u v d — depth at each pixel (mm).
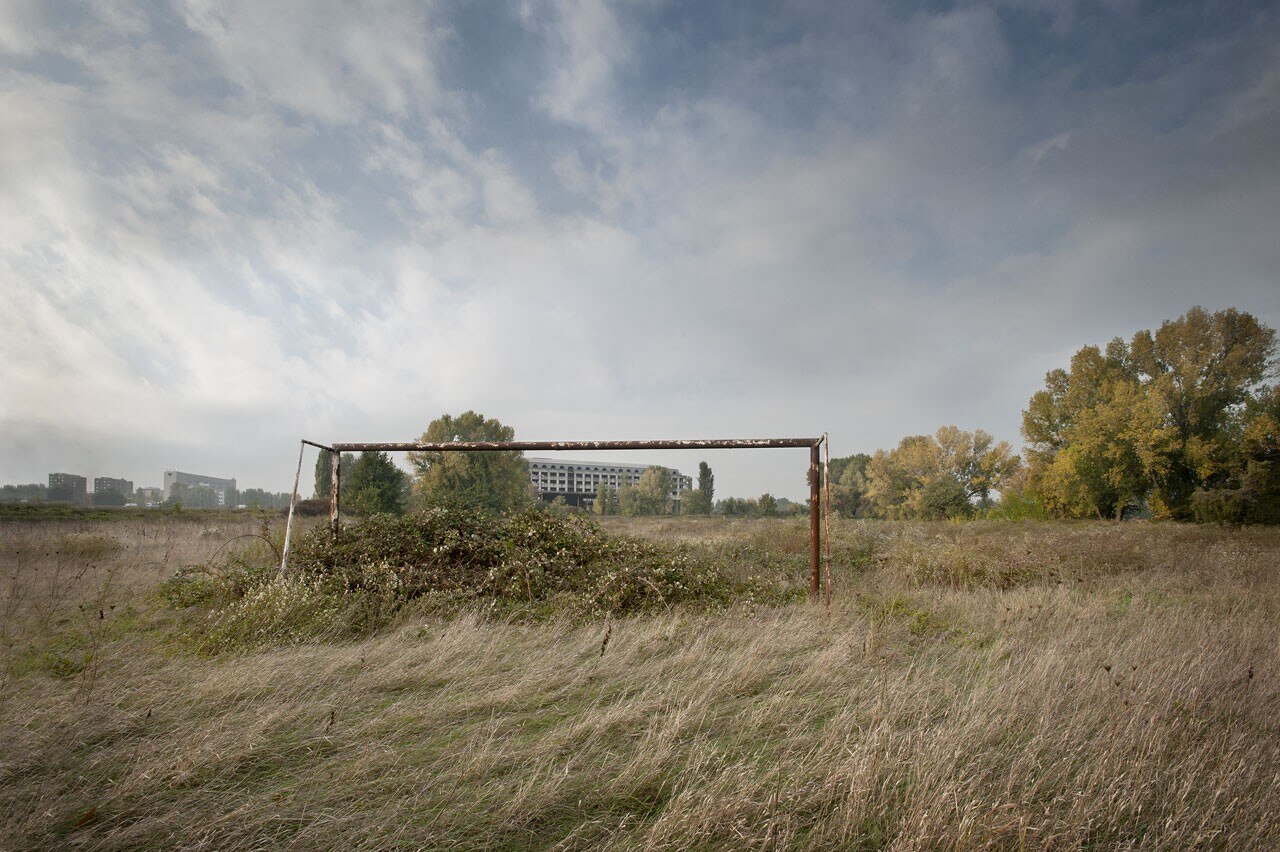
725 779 2809
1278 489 24281
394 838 2504
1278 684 4039
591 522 9281
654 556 8562
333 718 3621
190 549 12672
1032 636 5738
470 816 2686
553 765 3133
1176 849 2385
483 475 44250
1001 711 3646
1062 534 15469
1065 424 43438
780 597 7977
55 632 5980
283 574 7363
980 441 62375
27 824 2512
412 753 3326
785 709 3891
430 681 4531
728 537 17234
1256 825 2514
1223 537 15820
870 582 9445
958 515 37438
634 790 2887
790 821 2611
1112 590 8320
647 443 8141
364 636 6191
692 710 3750
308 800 2805
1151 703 3643
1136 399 35938
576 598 7262
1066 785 2811
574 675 4688
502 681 4590
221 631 5715
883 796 2730
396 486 32062
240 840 2492
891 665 4973
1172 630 5469
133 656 5156
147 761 3129
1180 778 2893
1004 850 2393
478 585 7723
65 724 3562
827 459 7469
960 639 5816
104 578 9164
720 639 5809
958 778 2766
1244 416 34000
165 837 2529
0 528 17453
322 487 42031
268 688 4277
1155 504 34844
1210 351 35469
